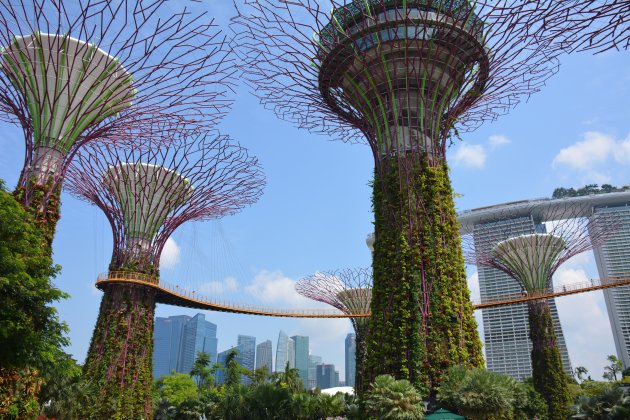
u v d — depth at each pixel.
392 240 33.62
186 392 81.12
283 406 48.91
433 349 30.25
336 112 39.59
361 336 67.25
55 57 33.06
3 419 22.88
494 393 25.95
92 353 46.78
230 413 48.66
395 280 32.50
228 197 52.31
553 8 22.27
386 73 35.09
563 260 63.59
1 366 21.08
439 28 33.00
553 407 56.12
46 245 30.36
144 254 50.34
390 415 25.45
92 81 33.97
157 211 51.19
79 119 32.62
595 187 168.50
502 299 65.75
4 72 30.81
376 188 35.62
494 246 68.19
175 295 54.41
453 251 33.53
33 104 32.06
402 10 35.91
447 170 35.56
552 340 59.62
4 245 20.47
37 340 21.11
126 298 48.81
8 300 20.19
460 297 32.34
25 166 31.59
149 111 31.95
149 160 48.66
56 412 40.88
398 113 35.44
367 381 31.30
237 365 92.25
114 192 49.75
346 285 69.25
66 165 32.69
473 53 35.09
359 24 36.66
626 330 131.12
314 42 34.09
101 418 43.97
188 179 51.78
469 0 30.31
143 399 46.72
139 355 47.84
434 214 33.72
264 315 67.06
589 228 64.19
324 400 53.97
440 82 35.47
